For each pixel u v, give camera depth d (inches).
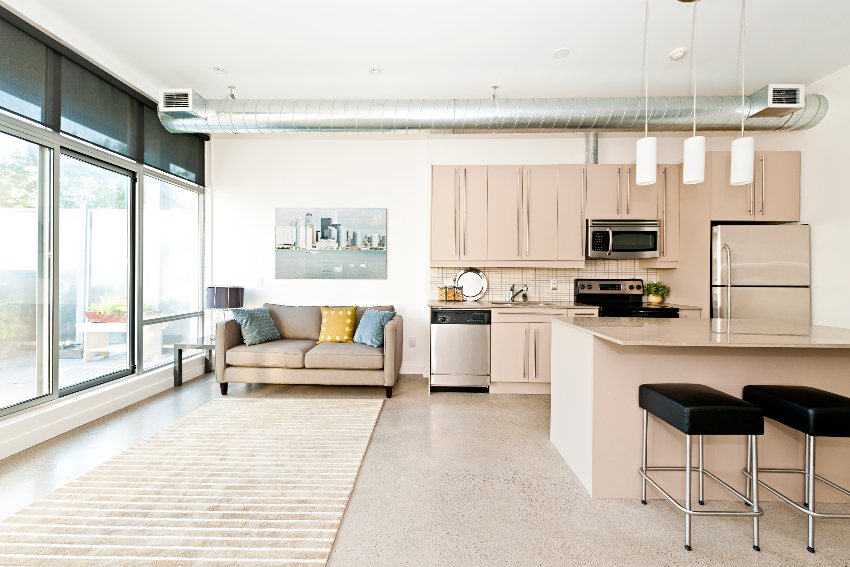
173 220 166.6
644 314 151.5
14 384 102.6
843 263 128.1
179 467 90.4
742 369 80.0
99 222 129.3
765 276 140.3
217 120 130.9
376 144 184.7
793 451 80.0
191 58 120.5
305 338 168.4
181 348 155.3
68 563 59.9
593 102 127.2
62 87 111.1
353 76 130.6
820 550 64.7
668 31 105.9
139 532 67.2
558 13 98.9
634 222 162.1
